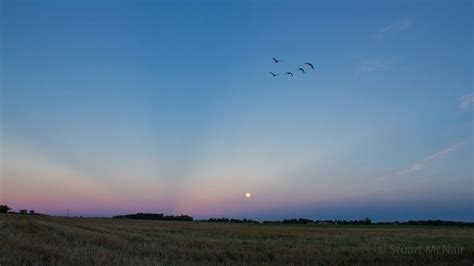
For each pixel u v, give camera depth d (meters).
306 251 25.06
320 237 43.59
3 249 19.44
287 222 128.88
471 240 41.69
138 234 40.47
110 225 64.62
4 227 45.94
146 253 22.33
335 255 22.73
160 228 57.00
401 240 40.16
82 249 20.23
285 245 30.56
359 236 46.59
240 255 22.30
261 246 28.95
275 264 19.02
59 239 30.55
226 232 50.88
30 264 16.39
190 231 51.28
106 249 22.47
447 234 58.47
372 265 19.00
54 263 16.61
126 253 20.48
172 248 24.81
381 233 57.56
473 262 20.02
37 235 34.34
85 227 55.56
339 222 126.44
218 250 24.50
